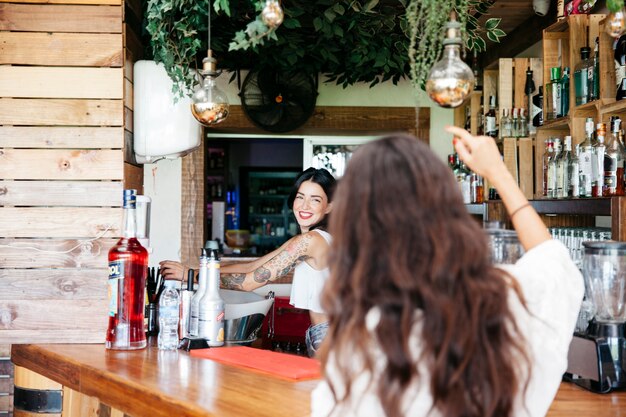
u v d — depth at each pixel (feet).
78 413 6.97
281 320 10.64
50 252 7.70
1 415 7.91
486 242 3.36
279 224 25.35
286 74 15.23
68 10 7.77
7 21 7.73
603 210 8.11
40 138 7.75
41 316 7.67
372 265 3.26
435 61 6.28
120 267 7.36
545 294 3.70
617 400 5.59
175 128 8.96
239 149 25.35
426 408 3.24
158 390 5.60
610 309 5.87
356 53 12.69
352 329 3.24
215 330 7.62
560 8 11.09
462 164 15.40
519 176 12.98
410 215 3.23
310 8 11.32
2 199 7.70
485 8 10.39
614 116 9.05
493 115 14.20
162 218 16.06
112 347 7.34
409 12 6.29
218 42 12.23
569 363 6.20
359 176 3.36
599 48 9.25
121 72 7.82
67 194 7.75
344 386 3.37
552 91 11.01
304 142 17.49
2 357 7.91
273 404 5.20
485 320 3.23
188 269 8.77
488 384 3.18
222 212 24.30
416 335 3.25
